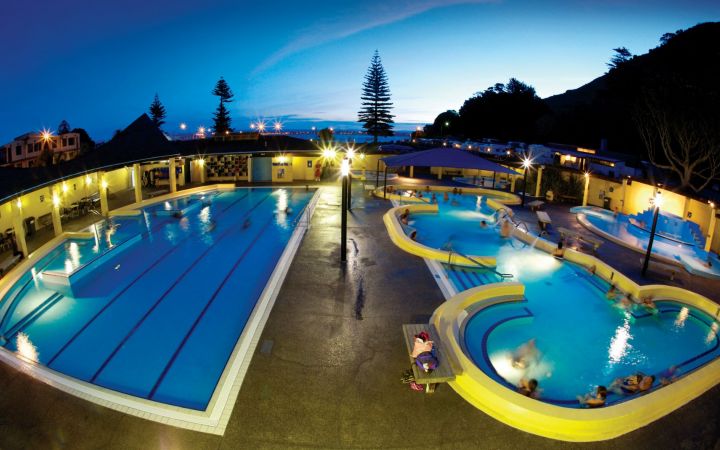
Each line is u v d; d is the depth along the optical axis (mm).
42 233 17281
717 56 33188
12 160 33250
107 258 15008
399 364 8281
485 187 29703
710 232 16250
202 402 7703
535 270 14680
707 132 22812
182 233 18328
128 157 22359
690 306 12156
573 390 8523
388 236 17141
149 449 6066
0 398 6988
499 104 63406
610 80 45719
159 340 9852
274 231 18750
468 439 6438
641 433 6621
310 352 8625
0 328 10250
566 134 49656
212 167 30703
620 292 12852
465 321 10375
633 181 21844
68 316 10922
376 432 6531
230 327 10539
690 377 7812
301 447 6215
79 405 6910
